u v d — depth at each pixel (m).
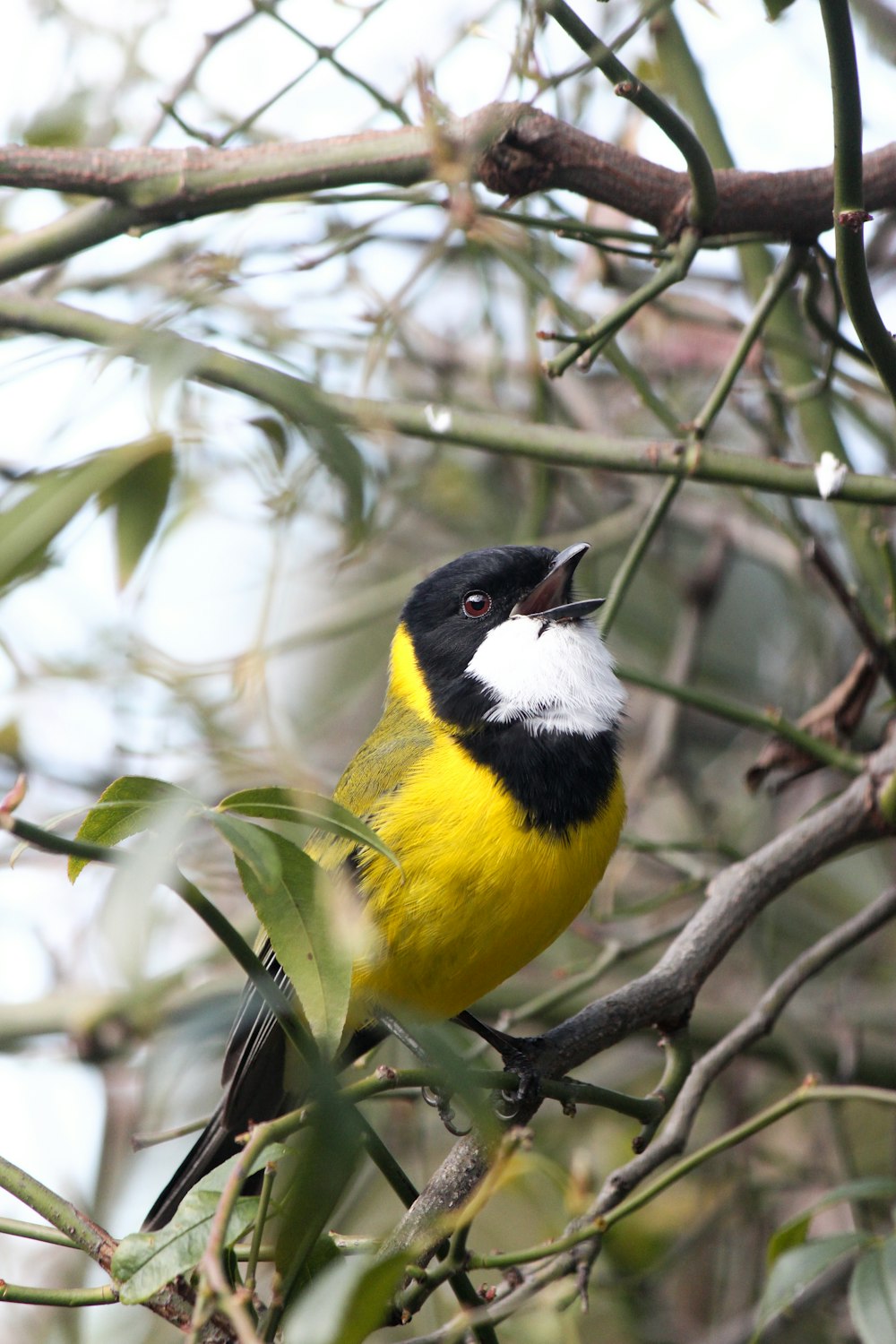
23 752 10.56
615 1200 6.50
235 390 6.80
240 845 3.94
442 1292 8.65
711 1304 10.41
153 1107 7.45
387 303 8.87
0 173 7.39
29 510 7.20
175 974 9.53
